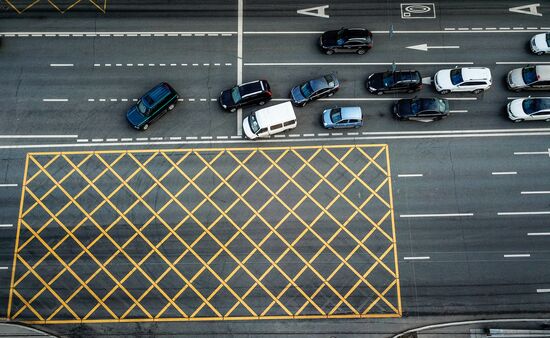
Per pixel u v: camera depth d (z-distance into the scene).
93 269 43.75
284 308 43.00
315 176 46.62
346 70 50.06
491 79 49.78
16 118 47.75
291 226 45.09
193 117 48.22
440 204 45.81
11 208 45.19
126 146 47.25
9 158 46.59
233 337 42.34
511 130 48.16
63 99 48.50
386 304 43.19
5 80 48.91
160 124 47.88
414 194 46.09
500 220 45.38
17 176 46.12
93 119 47.94
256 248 44.47
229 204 45.69
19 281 43.38
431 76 50.00
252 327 42.59
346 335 42.50
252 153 47.28
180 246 44.44
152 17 51.38
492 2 51.91
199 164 46.88
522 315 43.00
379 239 44.81
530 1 52.09
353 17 51.84
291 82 49.62
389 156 47.25
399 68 50.19
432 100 47.34
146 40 50.66
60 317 42.59
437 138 47.81
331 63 50.28
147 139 47.47
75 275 43.59
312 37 51.06
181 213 45.38
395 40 51.03
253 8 51.91
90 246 44.31
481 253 44.50
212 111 48.47
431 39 51.12
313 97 47.91
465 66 50.44
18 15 50.97
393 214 45.50
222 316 42.78
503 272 44.03
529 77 48.41
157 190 46.00
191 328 42.47
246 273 43.81
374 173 46.72
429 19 51.75
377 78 48.56
